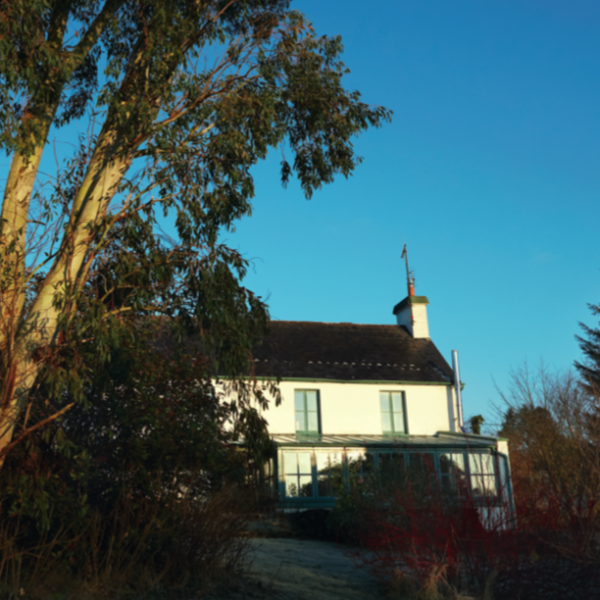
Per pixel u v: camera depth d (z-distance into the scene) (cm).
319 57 1037
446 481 1816
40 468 770
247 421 985
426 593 787
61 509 732
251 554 1067
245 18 1019
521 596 766
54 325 787
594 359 3192
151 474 859
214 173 965
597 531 769
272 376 2152
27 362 752
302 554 1167
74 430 858
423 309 2781
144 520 807
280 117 1099
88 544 750
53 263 819
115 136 884
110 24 896
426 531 854
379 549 927
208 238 941
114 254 846
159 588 746
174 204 875
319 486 1933
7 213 815
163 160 860
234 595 766
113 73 835
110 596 701
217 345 940
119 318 794
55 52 838
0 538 665
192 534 820
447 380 2416
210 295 847
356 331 2722
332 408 2275
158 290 854
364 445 1986
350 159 1123
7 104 748
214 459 942
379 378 2361
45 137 870
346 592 852
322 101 1045
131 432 870
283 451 1942
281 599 777
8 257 780
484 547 798
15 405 728
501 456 1916
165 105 874
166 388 984
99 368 836
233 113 938
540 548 780
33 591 650
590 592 741
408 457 1858
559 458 1352
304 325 2686
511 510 830
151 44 862
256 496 989
